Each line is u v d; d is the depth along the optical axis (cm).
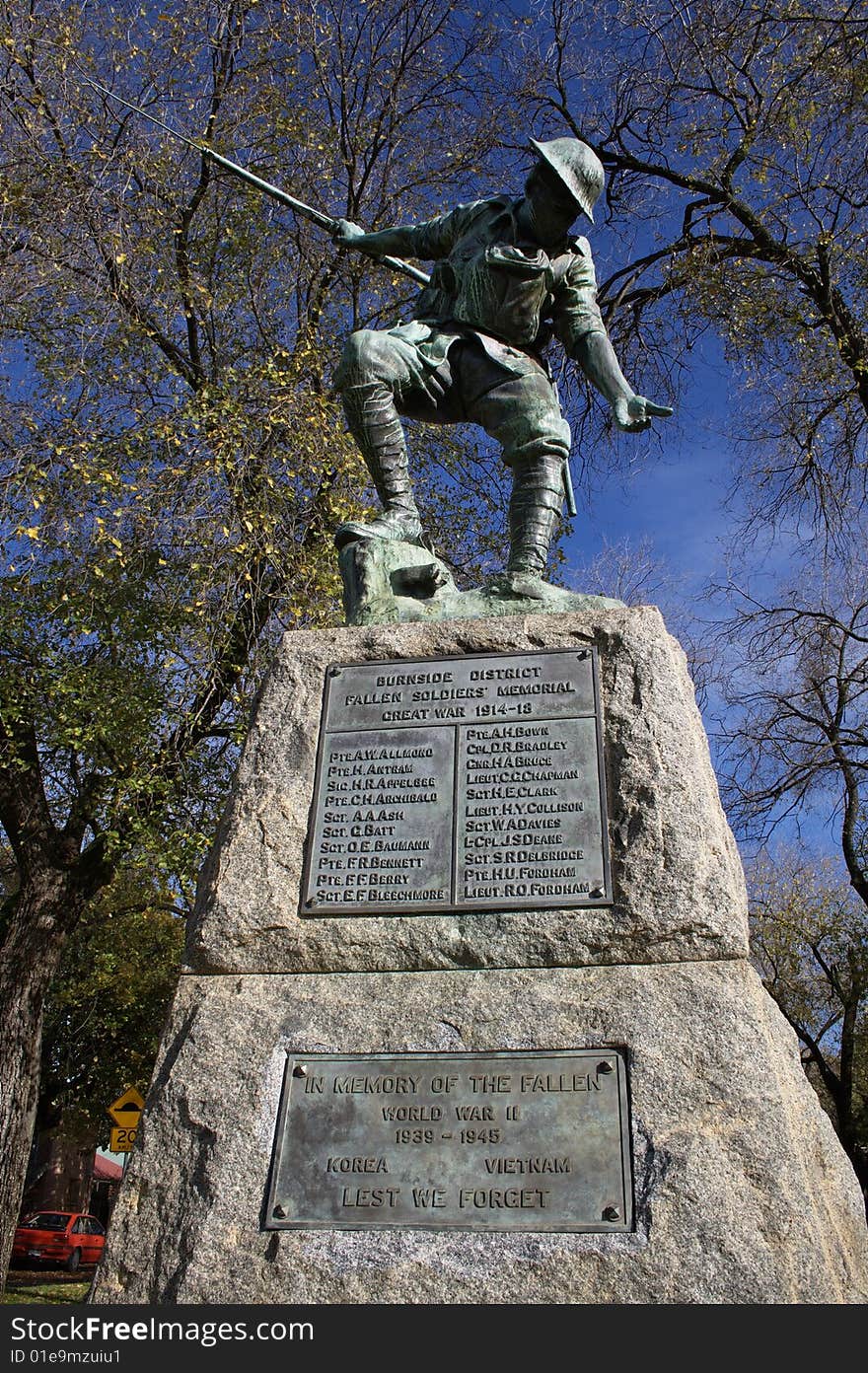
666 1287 250
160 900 1577
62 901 1112
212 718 1096
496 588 392
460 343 446
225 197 1225
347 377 429
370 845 334
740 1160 265
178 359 1199
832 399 1263
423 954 312
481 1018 296
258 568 1049
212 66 1242
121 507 969
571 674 353
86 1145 3005
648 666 350
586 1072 284
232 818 350
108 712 991
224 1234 275
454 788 339
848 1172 327
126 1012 2092
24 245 1075
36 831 1124
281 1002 312
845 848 1573
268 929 327
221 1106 296
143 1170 293
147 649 1033
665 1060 282
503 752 342
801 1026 1955
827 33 1227
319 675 371
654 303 1425
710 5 1288
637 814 323
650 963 301
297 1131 288
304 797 348
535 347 457
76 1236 2259
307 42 1265
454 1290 257
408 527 423
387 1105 288
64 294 1085
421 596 398
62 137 1128
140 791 1012
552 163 424
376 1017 303
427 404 445
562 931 308
